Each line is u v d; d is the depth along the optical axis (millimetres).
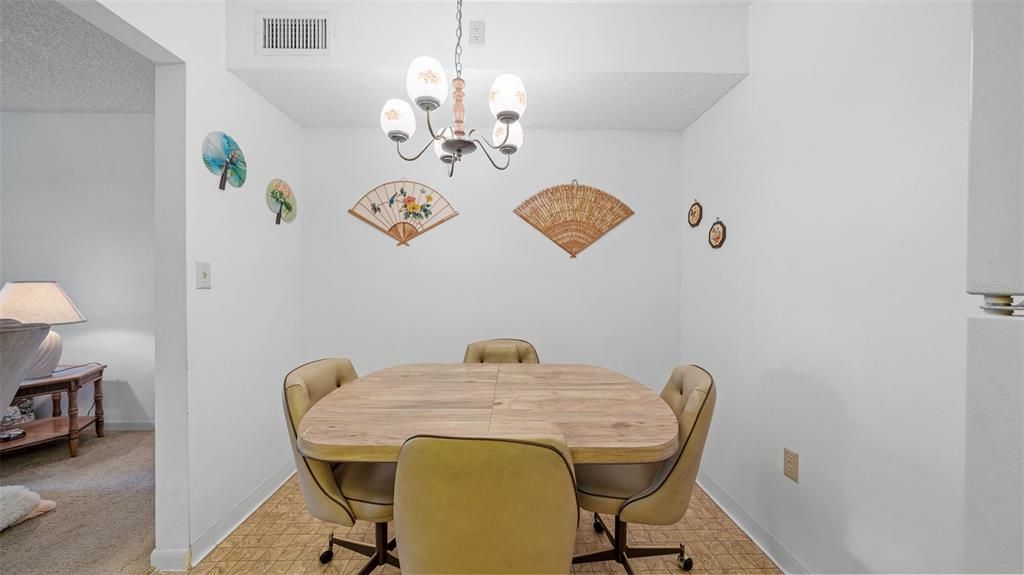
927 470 1055
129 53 2133
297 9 1899
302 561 1604
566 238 2615
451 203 2604
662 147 2617
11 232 2865
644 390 1443
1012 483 460
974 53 502
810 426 1464
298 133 2520
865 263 1242
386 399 1320
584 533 1776
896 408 1139
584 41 1918
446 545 838
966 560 493
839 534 1332
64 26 1900
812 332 1462
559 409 1226
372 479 1296
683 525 1862
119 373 2932
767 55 1742
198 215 1679
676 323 2629
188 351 1615
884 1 1183
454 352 2613
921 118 1073
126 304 2934
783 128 1629
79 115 2883
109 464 2402
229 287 1874
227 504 1832
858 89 1270
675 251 2621
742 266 1912
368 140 2578
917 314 1082
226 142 1854
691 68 1899
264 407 2143
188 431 1607
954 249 994
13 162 2859
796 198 1548
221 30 1839
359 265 2594
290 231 2432
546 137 2605
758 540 1740
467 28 1919
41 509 1887
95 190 2902
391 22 1911
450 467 800
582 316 2627
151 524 1814
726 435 2033
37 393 2363
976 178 497
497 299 2615
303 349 2572
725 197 2084
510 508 811
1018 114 456
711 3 1886
